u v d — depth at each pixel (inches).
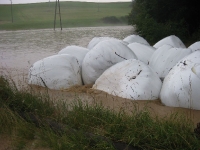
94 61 239.5
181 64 201.8
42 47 574.6
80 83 247.6
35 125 178.2
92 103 200.1
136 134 150.4
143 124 156.9
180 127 153.0
